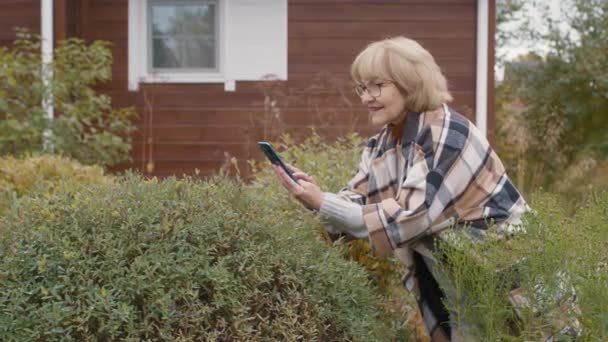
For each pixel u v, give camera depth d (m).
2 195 4.87
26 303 2.80
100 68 8.22
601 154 11.51
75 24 8.97
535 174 10.25
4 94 7.35
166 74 9.12
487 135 8.83
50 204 3.15
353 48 8.98
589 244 3.09
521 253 3.11
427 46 8.95
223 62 9.12
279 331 2.94
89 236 2.92
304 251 3.15
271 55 9.02
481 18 8.80
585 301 3.02
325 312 3.06
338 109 8.84
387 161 3.56
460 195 3.34
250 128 8.84
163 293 2.79
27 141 7.40
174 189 3.20
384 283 4.21
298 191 3.39
